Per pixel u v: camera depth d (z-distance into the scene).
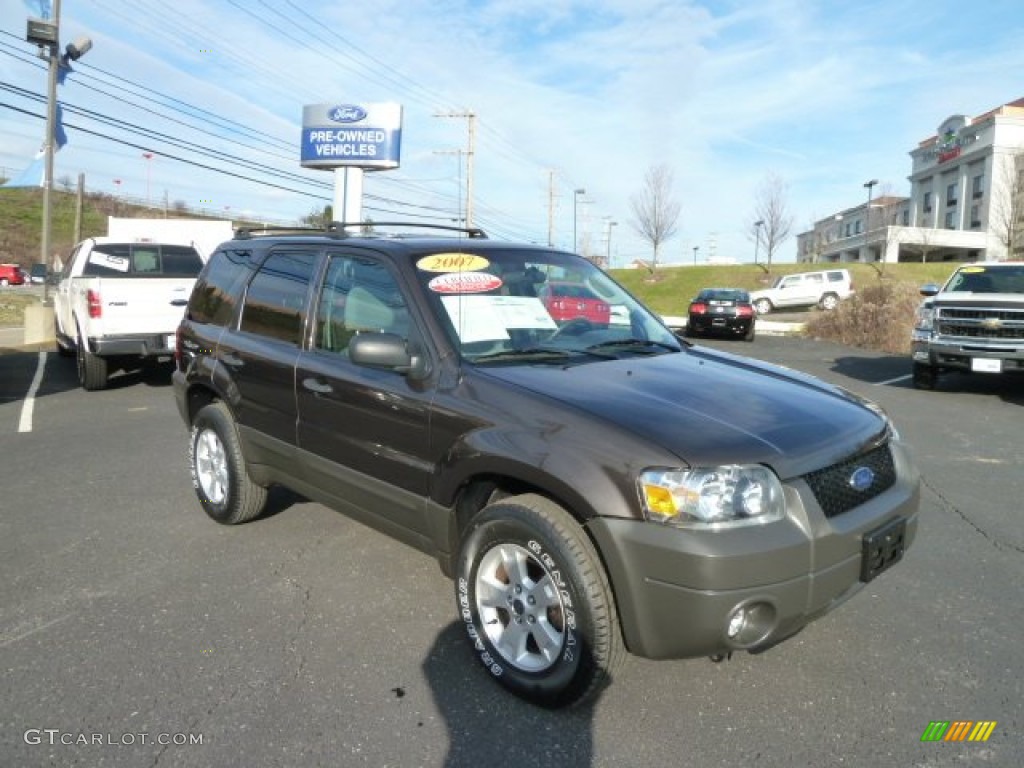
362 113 28.81
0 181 78.25
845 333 20.06
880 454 3.15
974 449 7.24
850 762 2.64
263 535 4.75
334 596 3.90
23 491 5.70
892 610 3.79
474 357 3.36
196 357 4.96
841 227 85.88
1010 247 48.44
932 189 70.38
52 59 19.39
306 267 4.27
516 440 2.92
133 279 9.70
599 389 3.08
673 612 2.57
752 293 33.84
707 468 2.59
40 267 13.80
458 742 2.74
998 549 4.61
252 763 2.62
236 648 3.38
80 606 3.78
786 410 3.06
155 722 2.84
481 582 3.10
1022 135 60.62
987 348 10.05
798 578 2.63
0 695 3.01
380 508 3.62
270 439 4.30
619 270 51.34
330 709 2.93
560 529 2.77
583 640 2.72
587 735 2.78
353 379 3.67
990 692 3.06
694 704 2.97
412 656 3.32
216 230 18.56
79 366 10.73
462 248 3.94
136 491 5.70
